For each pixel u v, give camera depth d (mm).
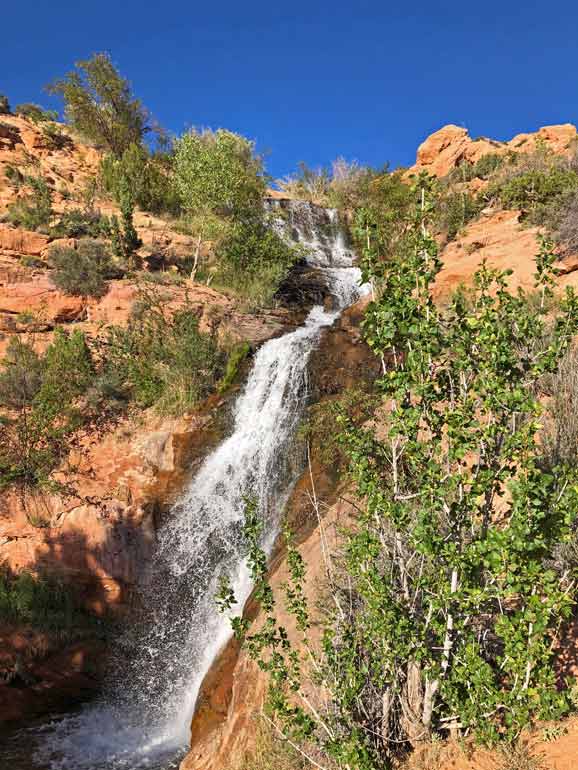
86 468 13562
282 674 4504
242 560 10906
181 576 11742
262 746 5340
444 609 4086
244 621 4809
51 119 36719
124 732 9523
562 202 16281
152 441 14039
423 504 4086
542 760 3824
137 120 36250
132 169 28078
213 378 15578
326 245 32031
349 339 15758
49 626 11094
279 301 21203
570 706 4203
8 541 12398
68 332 16344
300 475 11297
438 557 4305
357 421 10867
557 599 3682
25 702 10305
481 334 4172
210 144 26797
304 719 4262
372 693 4719
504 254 15859
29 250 18250
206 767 6152
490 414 4242
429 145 41000
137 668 10891
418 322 4176
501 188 22234
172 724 9367
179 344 15930
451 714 4441
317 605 6371
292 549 5062
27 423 13953
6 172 24656
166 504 13016
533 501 3564
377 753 4156
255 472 12383
